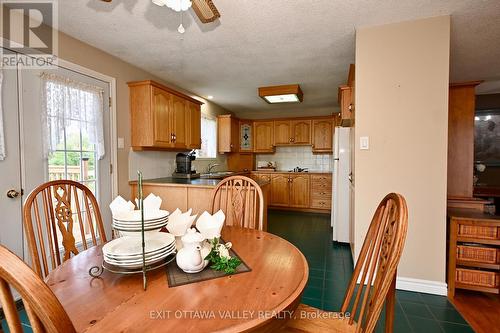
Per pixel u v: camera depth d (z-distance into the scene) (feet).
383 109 6.97
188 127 11.80
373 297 2.80
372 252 3.30
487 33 7.39
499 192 11.75
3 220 5.93
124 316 2.25
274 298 2.55
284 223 14.23
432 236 6.74
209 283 2.85
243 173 16.92
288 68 10.41
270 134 18.90
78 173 7.73
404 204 2.51
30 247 3.53
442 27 6.52
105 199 8.68
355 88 7.19
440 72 6.57
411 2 5.93
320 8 6.17
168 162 12.35
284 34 7.48
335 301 6.49
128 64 9.78
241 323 2.18
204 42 8.03
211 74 11.21
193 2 4.21
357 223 7.28
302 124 18.19
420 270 6.86
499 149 13.35
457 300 6.47
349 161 10.68
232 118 17.62
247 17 6.57
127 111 9.70
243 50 8.66
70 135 7.46
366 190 7.18
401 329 5.40
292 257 3.60
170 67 10.31
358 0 5.85
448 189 8.38
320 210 16.89
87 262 3.39
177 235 3.79
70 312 2.29
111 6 6.11
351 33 7.41
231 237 4.53
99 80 8.50
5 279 1.36
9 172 6.03
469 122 8.18
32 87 6.49
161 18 6.66
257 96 15.25
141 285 2.79
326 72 10.91
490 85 12.34
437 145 6.63
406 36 6.75
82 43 7.90
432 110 6.64
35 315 1.42
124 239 3.59
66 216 4.18
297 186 17.29
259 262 3.42
